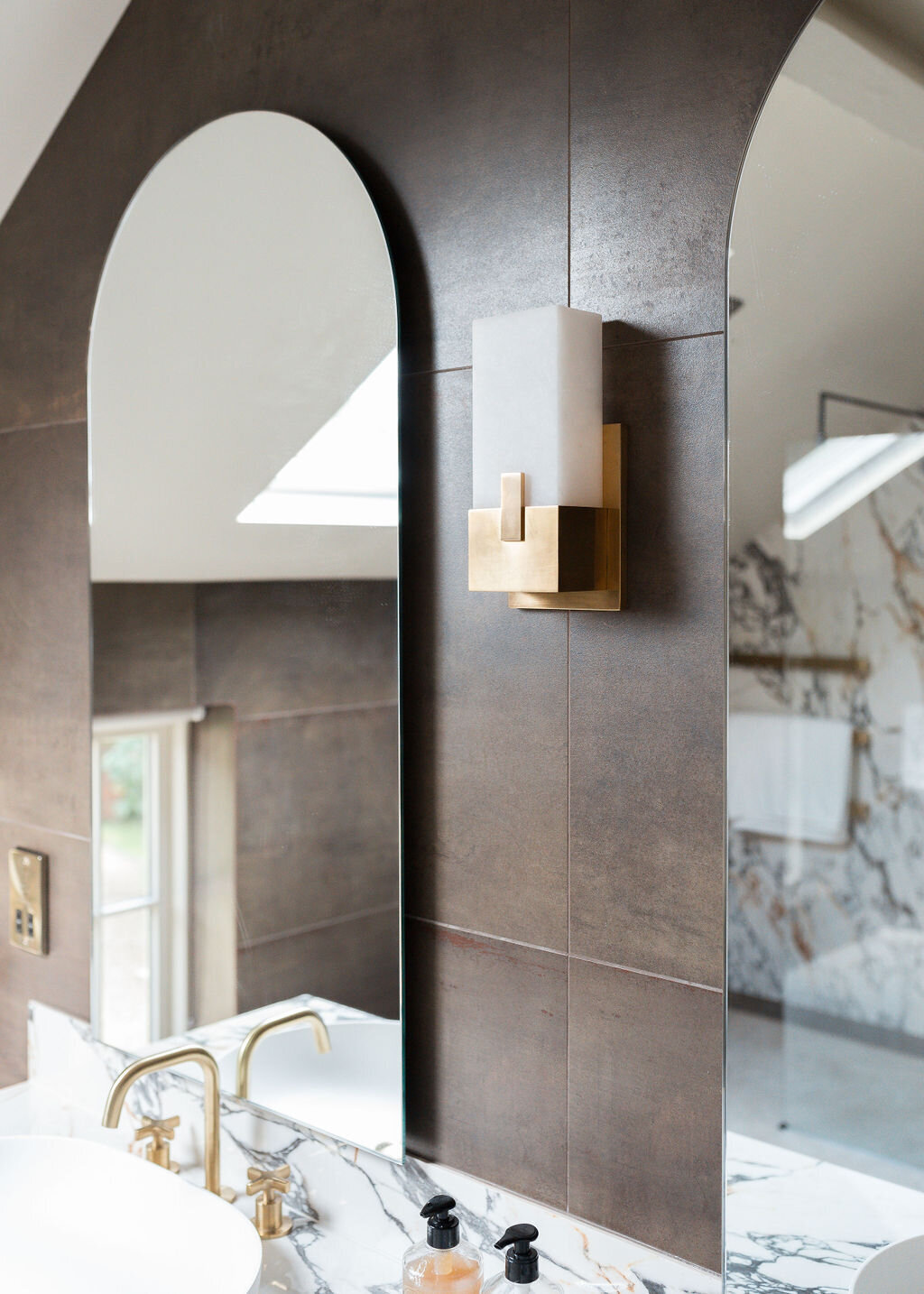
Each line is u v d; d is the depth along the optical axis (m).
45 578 1.70
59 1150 1.39
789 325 0.92
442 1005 1.21
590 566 1.01
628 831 1.05
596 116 1.06
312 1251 1.26
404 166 1.22
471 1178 1.19
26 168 1.70
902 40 0.86
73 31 1.52
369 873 1.25
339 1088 1.28
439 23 1.18
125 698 1.56
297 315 1.31
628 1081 1.06
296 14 1.33
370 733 1.25
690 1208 1.03
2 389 1.77
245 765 1.40
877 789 0.87
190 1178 1.45
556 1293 0.98
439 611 1.20
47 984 1.72
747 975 0.95
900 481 0.86
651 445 1.03
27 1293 1.25
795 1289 0.93
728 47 0.97
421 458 1.21
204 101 1.44
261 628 1.37
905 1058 0.86
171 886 1.50
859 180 0.88
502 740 1.15
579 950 1.10
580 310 1.04
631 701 1.05
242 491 1.38
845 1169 0.90
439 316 1.19
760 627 0.94
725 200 0.98
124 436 1.54
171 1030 1.51
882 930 0.87
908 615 0.85
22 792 1.75
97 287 1.60
